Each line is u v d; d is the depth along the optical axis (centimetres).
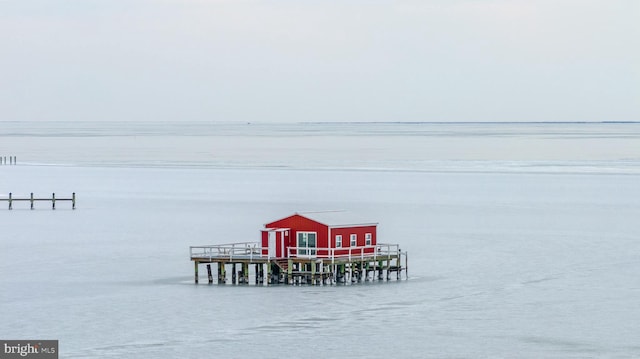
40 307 8838
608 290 9700
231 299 9050
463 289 9662
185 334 7869
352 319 8356
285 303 8875
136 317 8419
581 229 14675
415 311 8650
